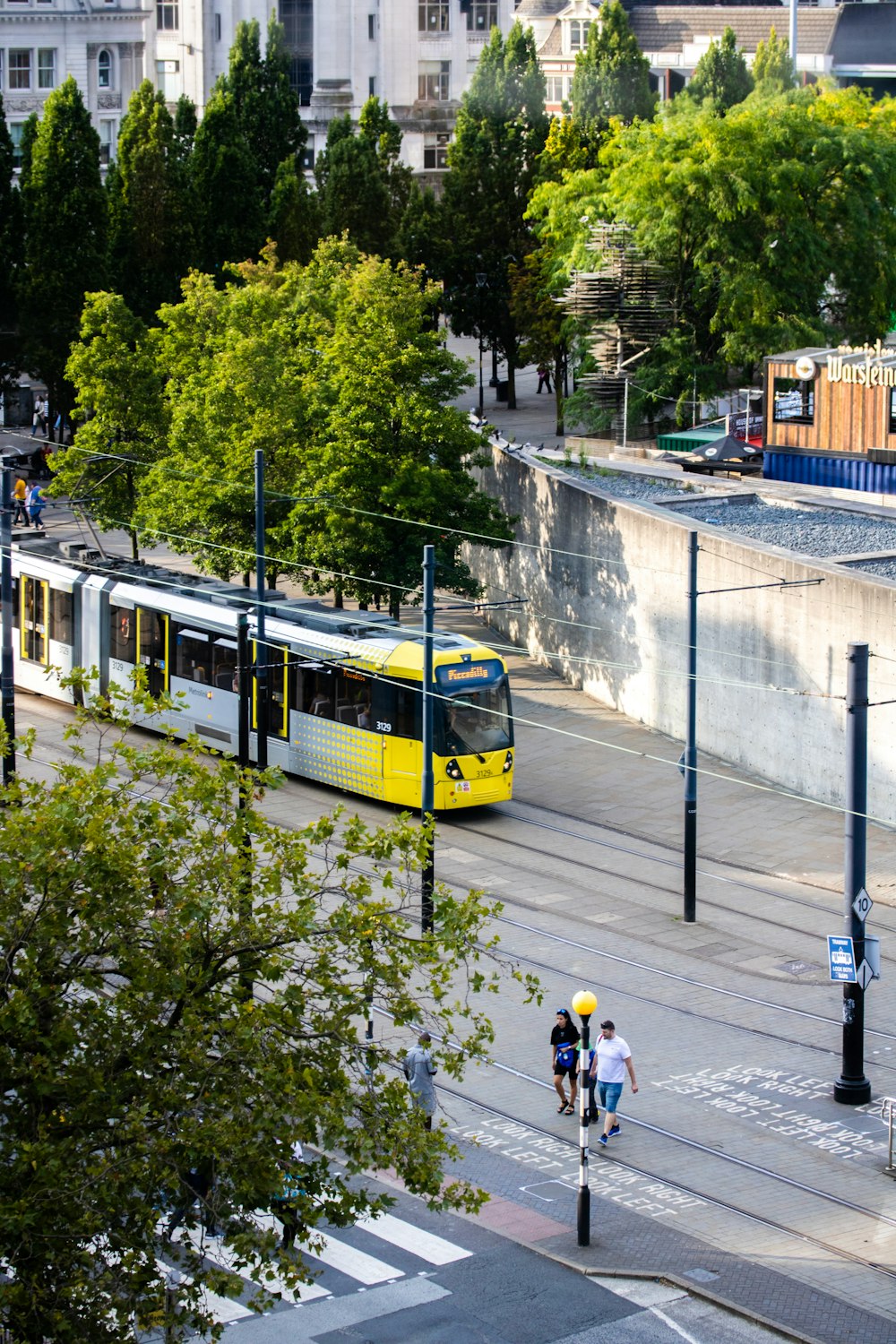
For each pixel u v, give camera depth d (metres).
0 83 129.75
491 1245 25.22
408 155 150.75
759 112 79.62
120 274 94.12
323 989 19.59
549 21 151.62
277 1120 17.67
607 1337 22.56
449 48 149.62
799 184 79.06
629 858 43.38
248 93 113.00
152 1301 17.39
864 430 66.56
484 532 56.97
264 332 63.34
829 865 42.94
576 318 82.50
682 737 53.09
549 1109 29.94
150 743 52.47
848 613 46.19
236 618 50.09
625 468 69.94
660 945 37.56
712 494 62.66
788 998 34.81
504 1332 22.66
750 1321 23.02
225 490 57.91
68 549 59.03
